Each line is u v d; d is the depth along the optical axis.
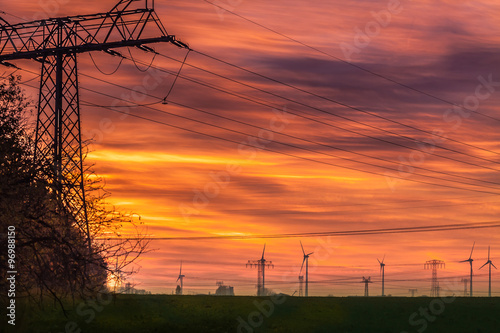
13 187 22.77
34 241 23.00
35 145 25.52
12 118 25.77
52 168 24.56
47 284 24.11
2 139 24.66
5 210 22.67
